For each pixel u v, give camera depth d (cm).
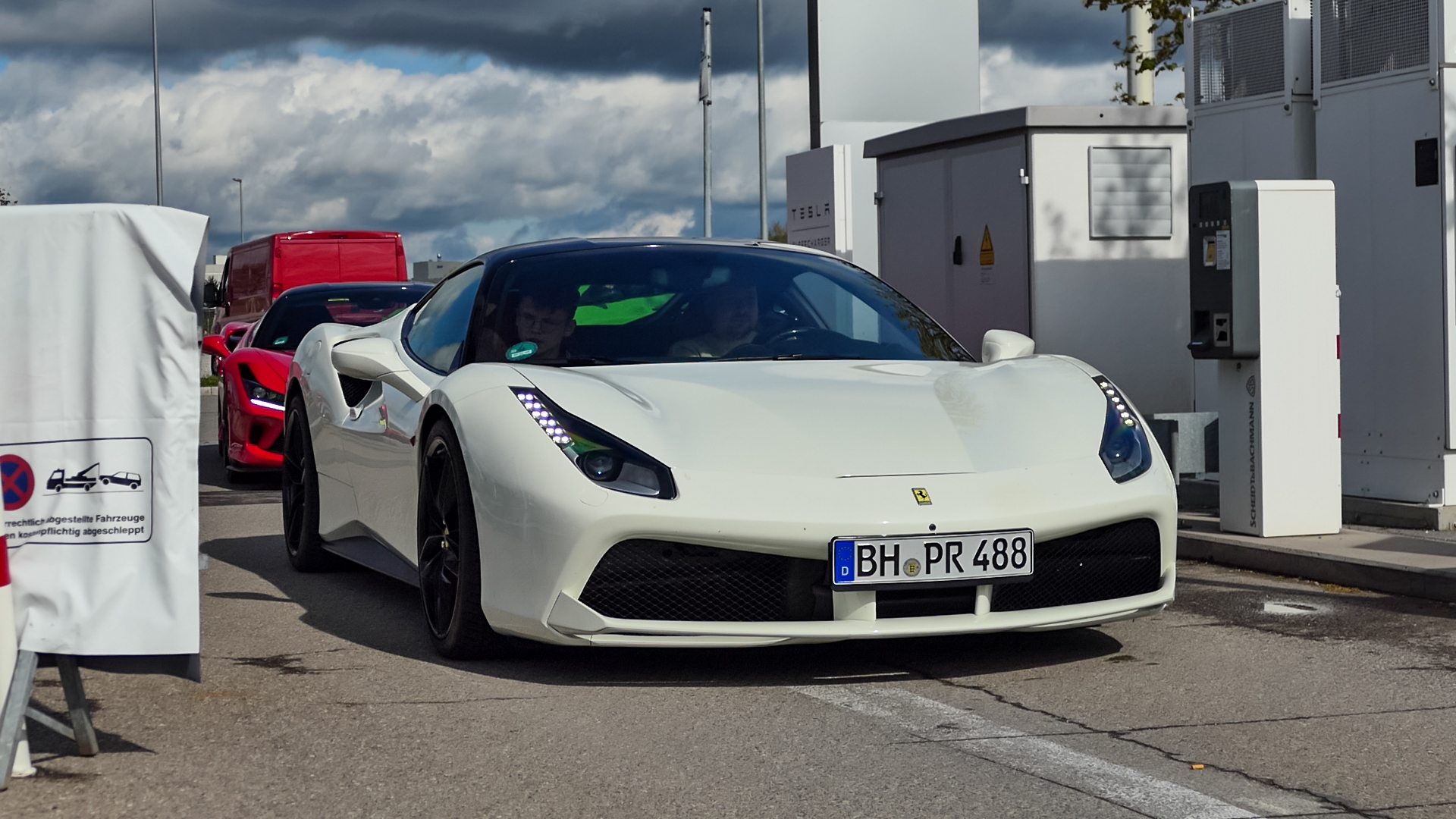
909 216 930
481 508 375
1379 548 540
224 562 610
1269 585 518
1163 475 390
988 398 404
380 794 279
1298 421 570
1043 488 367
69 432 291
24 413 290
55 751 309
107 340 291
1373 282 641
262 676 382
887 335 463
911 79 1844
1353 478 654
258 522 750
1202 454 668
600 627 352
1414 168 622
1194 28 725
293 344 996
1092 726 323
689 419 376
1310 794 274
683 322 451
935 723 327
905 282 940
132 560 291
